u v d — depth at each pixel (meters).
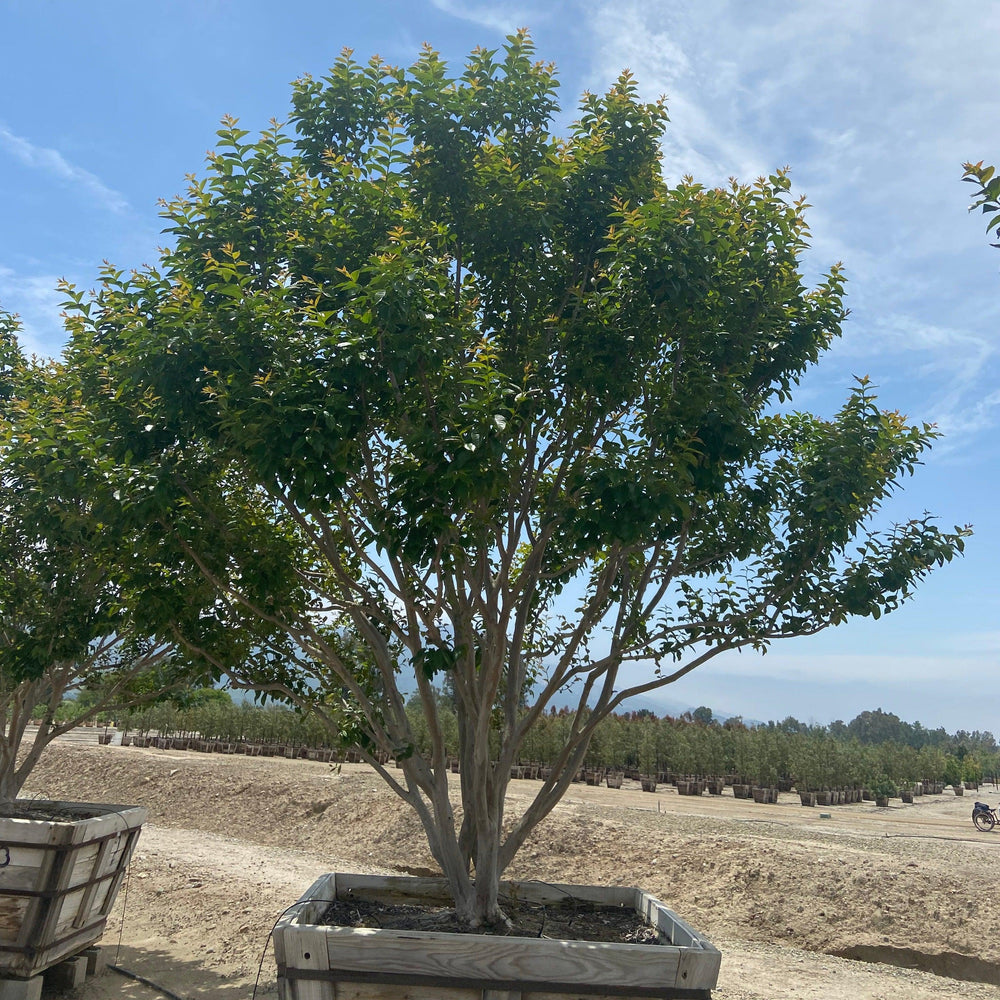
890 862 13.44
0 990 6.58
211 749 37.94
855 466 6.40
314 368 5.34
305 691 7.80
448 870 6.03
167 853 13.84
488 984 4.66
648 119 6.62
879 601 6.59
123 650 9.92
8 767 9.10
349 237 6.21
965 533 6.70
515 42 6.40
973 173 3.81
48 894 6.74
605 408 5.97
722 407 5.75
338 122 6.68
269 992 7.80
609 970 4.69
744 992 8.80
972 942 11.30
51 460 6.82
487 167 6.15
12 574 8.68
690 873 14.00
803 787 33.34
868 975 10.14
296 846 18.05
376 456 6.39
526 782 29.45
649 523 5.16
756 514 7.07
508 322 6.68
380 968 4.68
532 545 6.61
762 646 6.83
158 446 6.23
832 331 6.68
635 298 5.73
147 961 8.59
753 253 6.19
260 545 6.48
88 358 6.67
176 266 6.37
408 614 6.17
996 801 42.50
